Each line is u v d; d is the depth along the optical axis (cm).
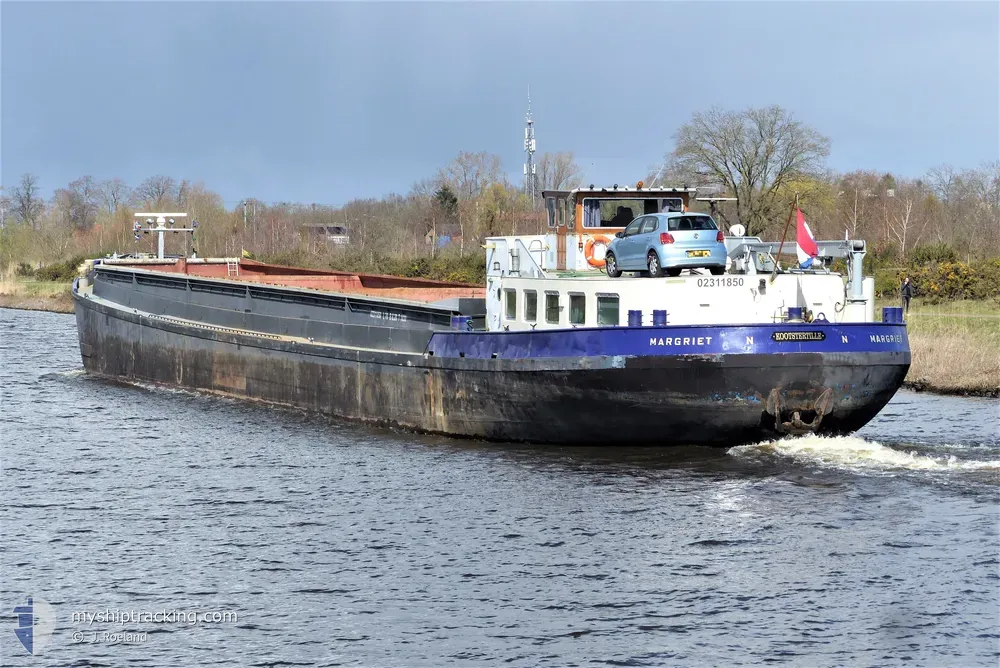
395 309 4444
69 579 2673
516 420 3738
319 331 4625
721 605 2436
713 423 3400
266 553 2808
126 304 5778
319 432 4194
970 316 6738
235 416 4569
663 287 3469
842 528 2845
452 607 2459
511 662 2206
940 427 4100
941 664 2158
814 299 3506
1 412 4741
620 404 3459
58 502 3294
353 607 2472
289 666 2222
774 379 3312
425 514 3067
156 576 2680
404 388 4119
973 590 2462
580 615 2405
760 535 2817
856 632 2292
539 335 3594
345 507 3162
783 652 2219
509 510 3073
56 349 7369
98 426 4422
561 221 4088
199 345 5131
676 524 2914
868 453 3456
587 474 3381
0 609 2505
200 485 3453
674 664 2186
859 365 3338
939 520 2877
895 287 7862
